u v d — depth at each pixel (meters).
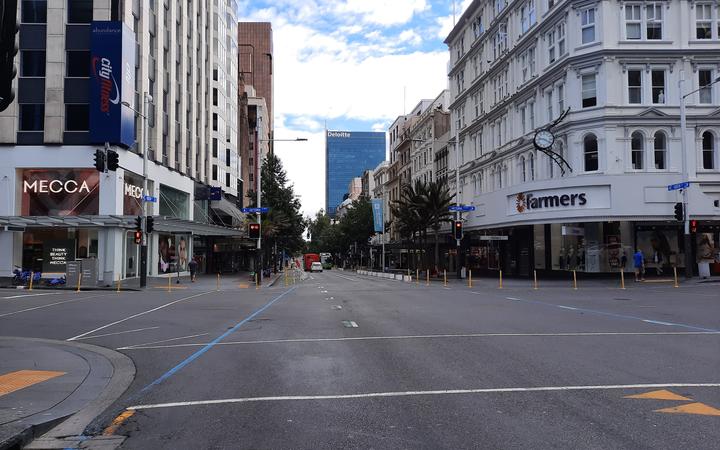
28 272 33.44
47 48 34.25
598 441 5.30
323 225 149.38
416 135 75.56
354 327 13.97
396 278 49.50
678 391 7.12
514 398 6.91
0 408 6.69
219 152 64.12
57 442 5.62
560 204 33.78
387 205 97.38
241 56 132.25
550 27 37.41
